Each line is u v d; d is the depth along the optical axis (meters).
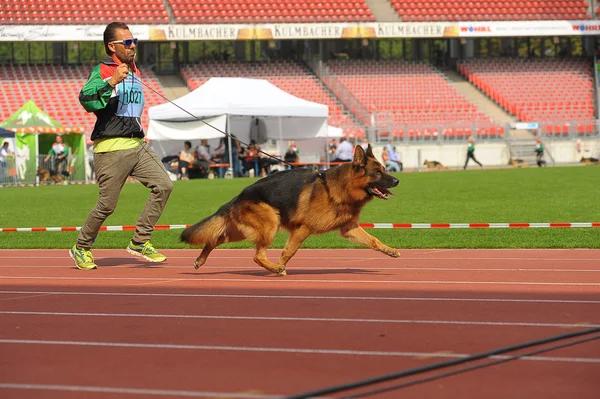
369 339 5.71
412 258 11.24
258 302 7.41
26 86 43.44
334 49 50.16
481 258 11.08
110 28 10.05
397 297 7.60
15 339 5.89
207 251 9.90
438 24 47.75
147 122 41.75
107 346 5.62
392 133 43.69
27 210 20.56
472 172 36.03
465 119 46.34
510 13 50.31
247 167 35.81
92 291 8.31
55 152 34.84
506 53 52.12
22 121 34.34
